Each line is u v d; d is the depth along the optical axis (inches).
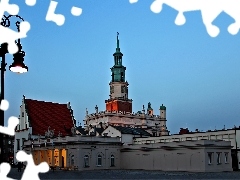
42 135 3235.7
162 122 5044.3
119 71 5118.1
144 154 2741.1
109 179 1578.5
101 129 3885.3
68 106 3629.4
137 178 1648.6
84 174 2055.9
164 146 2581.2
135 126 4753.9
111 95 5113.2
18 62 351.9
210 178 1637.6
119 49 5226.4
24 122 3319.4
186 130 4146.2
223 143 2466.8
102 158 2780.5
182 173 2142.0
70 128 3464.6
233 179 1556.3
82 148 2657.5
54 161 2881.4
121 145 2930.6
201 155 2330.2
